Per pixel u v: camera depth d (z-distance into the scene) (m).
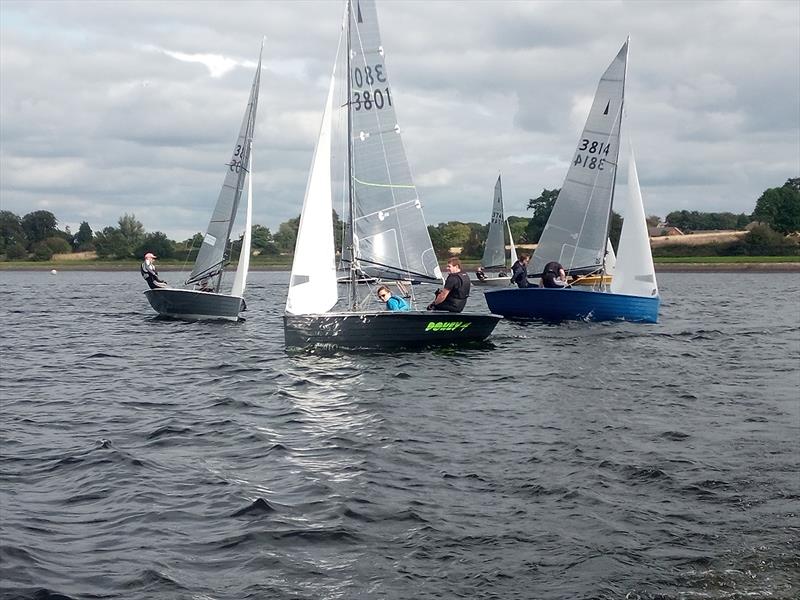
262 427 11.21
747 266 87.94
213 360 17.80
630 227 24.27
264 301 39.53
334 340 17.94
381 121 18.56
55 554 6.69
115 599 5.95
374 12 18.41
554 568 6.46
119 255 112.56
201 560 6.63
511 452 9.80
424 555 6.71
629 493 8.20
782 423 11.30
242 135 25.83
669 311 31.23
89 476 8.80
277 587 6.16
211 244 26.41
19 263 110.25
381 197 18.62
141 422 11.57
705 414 11.95
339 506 7.79
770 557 6.60
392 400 13.06
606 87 25.89
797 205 105.69
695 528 7.22
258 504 7.81
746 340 21.12
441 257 95.00
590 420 11.56
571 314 24.16
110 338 22.50
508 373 15.63
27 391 14.17
